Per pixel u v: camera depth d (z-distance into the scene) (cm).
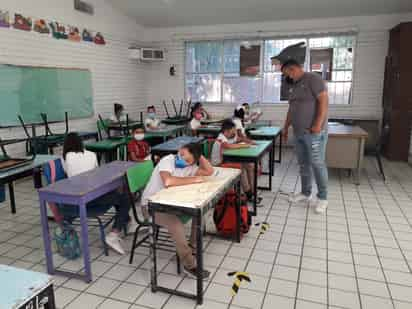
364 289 235
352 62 730
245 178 396
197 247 210
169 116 855
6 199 426
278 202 409
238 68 814
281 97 793
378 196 432
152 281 231
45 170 276
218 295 228
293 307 216
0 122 491
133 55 780
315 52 748
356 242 305
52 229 333
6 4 489
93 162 302
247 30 782
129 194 254
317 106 360
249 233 322
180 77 851
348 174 538
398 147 634
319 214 371
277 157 666
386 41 696
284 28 756
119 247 284
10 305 97
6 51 494
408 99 616
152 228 221
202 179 248
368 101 728
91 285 241
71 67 616
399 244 301
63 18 591
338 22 718
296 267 263
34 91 543
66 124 555
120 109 680
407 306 217
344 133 476
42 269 263
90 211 268
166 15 754
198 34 818
